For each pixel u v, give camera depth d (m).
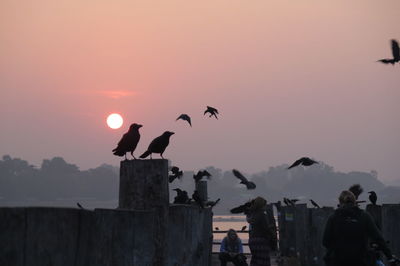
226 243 21.61
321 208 20.16
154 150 10.12
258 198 15.07
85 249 5.10
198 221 12.70
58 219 4.59
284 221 29.95
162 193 7.96
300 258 22.77
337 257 11.20
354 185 15.01
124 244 6.43
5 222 4.00
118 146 9.86
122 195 8.04
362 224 11.11
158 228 7.98
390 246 14.12
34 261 4.26
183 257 10.34
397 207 14.17
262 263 14.71
